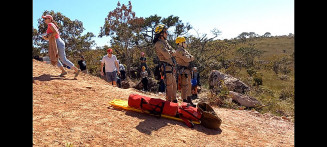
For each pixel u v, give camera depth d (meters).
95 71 22.23
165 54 4.94
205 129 4.43
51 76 5.64
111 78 7.82
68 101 4.28
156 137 3.57
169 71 5.05
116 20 27.98
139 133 3.56
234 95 9.68
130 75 22.86
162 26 5.09
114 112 4.20
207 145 3.69
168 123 4.24
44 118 3.35
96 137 3.14
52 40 5.56
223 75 13.26
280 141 4.59
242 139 4.34
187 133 4.00
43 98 4.13
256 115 6.93
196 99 10.23
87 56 26.17
